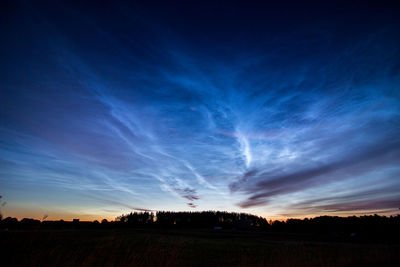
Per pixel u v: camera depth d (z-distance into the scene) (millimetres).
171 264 9969
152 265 9188
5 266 7168
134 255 9625
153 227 109062
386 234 56875
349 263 12625
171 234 61656
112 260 8984
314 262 12641
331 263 12469
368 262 12836
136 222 130000
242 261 16062
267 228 104750
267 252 24344
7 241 8469
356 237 56562
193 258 19172
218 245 34656
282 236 65000
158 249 11547
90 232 39156
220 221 142875
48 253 8375
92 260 8766
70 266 8312
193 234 66000
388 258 13758
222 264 17266
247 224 114562
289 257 14117
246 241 45312
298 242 43875
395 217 70188
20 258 7707
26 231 9539
